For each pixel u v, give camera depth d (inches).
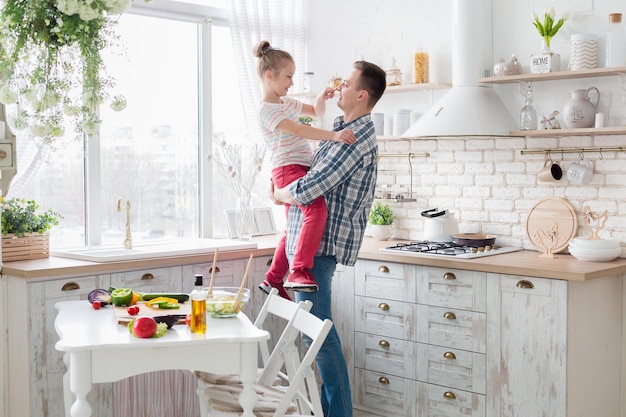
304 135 139.8
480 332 151.2
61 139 170.6
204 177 199.3
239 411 109.8
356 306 173.6
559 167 163.8
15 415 143.9
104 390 147.4
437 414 159.6
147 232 189.6
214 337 100.2
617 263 148.7
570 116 155.8
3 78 113.0
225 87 204.7
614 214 157.6
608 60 151.4
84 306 122.1
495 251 164.7
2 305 143.6
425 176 189.5
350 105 142.1
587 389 146.4
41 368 139.8
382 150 197.6
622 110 155.2
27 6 110.2
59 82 114.6
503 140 174.4
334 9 206.8
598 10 158.7
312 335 112.5
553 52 161.8
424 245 174.6
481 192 179.0
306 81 203.6
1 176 144.8
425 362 160.9
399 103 195.0
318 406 112.2
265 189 213.2
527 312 143.7
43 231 155.1
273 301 130.5
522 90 169.5
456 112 164.1
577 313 141.7
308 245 137.9
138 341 97.3
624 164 155.8
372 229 193.0
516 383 146.3
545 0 165.8
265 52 146.7
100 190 179.0
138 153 187.3
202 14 196.7
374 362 170.9
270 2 206.2
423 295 160.2
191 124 197.9
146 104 188.4
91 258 150.2
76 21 111.7
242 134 208.8
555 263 148.9
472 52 168.6
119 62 182.7
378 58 198.2
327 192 136.9
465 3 168.2
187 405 161.3
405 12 192.2
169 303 118.0
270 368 122.0
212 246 169.5
